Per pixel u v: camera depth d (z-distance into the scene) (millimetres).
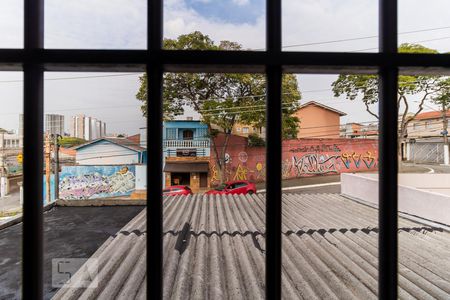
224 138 15000
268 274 688
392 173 680
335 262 2719
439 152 16516
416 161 17422
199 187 14500
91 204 5832
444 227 3906
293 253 2918
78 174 13164
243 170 15047
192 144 14617
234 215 4578
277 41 675
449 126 16188
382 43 682
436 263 2764
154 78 668
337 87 11320
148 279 680
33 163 660
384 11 684
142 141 14633
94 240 3740
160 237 676
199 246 3084
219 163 14344
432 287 2287
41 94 680
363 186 5934
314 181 15539
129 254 2830
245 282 2287
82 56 660
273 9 680
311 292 2139
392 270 682
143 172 13727
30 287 655
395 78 684
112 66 688
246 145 15094
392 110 681
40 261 671
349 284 2318
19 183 12148
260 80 12102
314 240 3361
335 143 16484
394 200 678
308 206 5496
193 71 719
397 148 679
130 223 3980
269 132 680
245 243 3188
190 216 4410
